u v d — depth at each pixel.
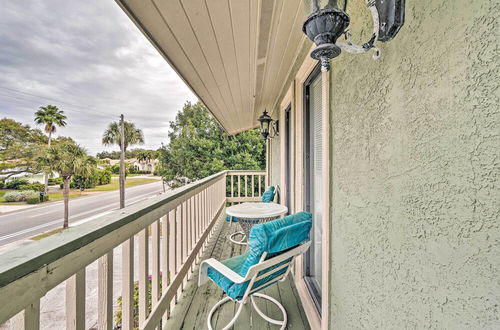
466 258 0.54
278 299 2.23
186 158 16.80
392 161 0.82
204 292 2.35
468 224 0.54
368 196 0.98
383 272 0.87
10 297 0.59
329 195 1.44
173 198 2.03
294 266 2.65
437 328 0.62
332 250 1.41
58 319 3.09
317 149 2.20
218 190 5.01
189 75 2.32
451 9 0.58
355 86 1.10
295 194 2.69
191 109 18.02
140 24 1.43
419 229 0.69
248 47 1.99
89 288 4.22
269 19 1.52
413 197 0.71
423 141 0.67
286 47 2.21
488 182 0.49
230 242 3.79
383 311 0.87
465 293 0.54
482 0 0.50
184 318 1.97
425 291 0.67
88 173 14.59
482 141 0.50
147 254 1.52
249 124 6.71
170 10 1.36
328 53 0.70
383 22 0.69
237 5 1.40
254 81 2.93
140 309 1.46
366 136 1.00
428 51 0.65
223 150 15.94
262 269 1.48
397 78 0.79
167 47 1.76
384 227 0.87
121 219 1.15
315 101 2.24
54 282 0.73
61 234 0.88
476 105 0.51
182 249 2.33
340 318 1.29
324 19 0.67
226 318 1.96
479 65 0.51
